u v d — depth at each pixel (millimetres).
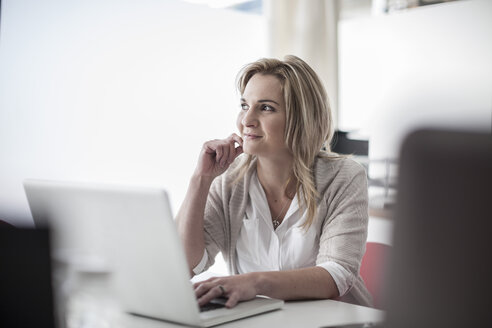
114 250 913
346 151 2908
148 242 874
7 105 2246
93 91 2510
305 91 1445
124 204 857
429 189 336
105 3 2529
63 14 2387
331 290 1218
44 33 2330
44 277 657
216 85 3027
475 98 2594
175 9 2814
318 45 3338
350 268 1289
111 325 946
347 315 1062
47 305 659
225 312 1025
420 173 339
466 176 324
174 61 2824
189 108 2904
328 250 1331
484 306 323
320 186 1459
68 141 2439
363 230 1380
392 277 357
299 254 1441
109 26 2551
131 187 842
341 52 3227
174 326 944
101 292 950
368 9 3268
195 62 2920
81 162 2488
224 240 1539
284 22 3252
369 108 3023
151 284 917
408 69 2852
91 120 2512
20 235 660
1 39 2207
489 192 317
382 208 2488
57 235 925
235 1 3090
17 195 2299
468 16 2609
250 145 1456
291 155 1481
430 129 339
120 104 2615
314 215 1430
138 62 2674
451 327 335
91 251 930
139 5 2662
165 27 2775
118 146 2619
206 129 2988
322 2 3338
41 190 935
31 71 2303
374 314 1067
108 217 890
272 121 1434
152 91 2740
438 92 2713
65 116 2424
